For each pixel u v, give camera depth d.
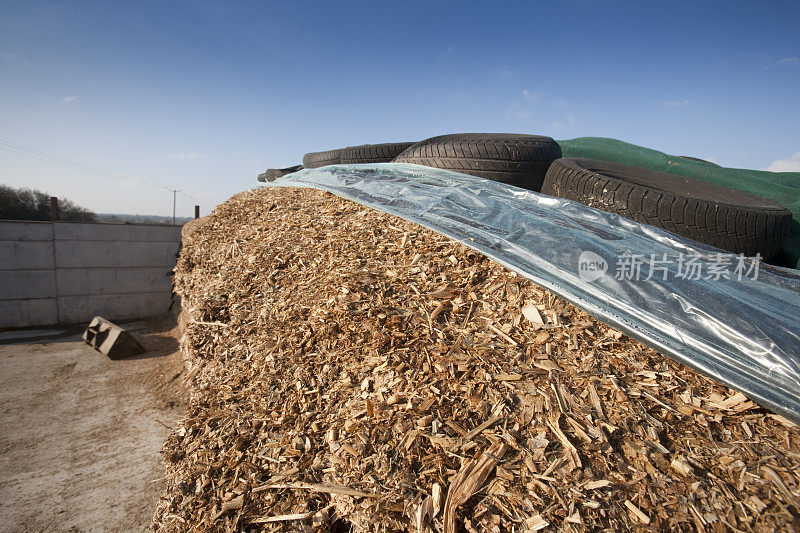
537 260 3.63
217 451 2.85
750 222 4.33
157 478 4.55
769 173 6.92
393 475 2.21
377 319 3.28
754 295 3.37
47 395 6.85
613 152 7.57
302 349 3.37
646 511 1.94
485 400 2.53
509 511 1.97
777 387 2.46
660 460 2.18
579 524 1.89
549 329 3.04
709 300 3.09
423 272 3.77
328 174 7.07
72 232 12.70
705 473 2.11
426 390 2.64
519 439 2.30
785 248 5.31
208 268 5.75
